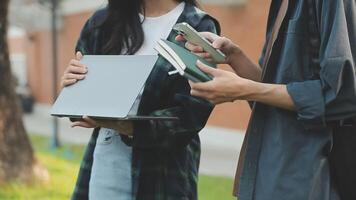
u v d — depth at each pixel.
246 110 13.67
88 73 2.66
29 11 16.84
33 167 7.43
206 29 2.89
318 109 2.15
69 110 2.54
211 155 12.49
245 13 13.37
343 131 2.27
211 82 2.21
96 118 2.49
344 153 2.28
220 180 8.99
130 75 2.54
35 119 22.55
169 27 2.90
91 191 2.91
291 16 2.31
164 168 2.83
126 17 2.91
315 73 2.25
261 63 2.63
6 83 7.25
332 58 2.12
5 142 7.22
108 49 2.94
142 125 2.64
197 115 2.69
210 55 2.55
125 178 2.84
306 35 2.26
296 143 2.26
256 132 2.36
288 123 2.27
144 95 2.73
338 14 2.15
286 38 2.29
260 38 12.99
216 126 14.66
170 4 2.97
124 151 2.83
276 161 2.27
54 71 14.05
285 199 2.24
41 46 24.91
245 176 2.36
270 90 2.22
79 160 10.55
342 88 2.14
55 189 7.30
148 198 2.80
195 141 3.01
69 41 21.86
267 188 2.28
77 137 15.22
